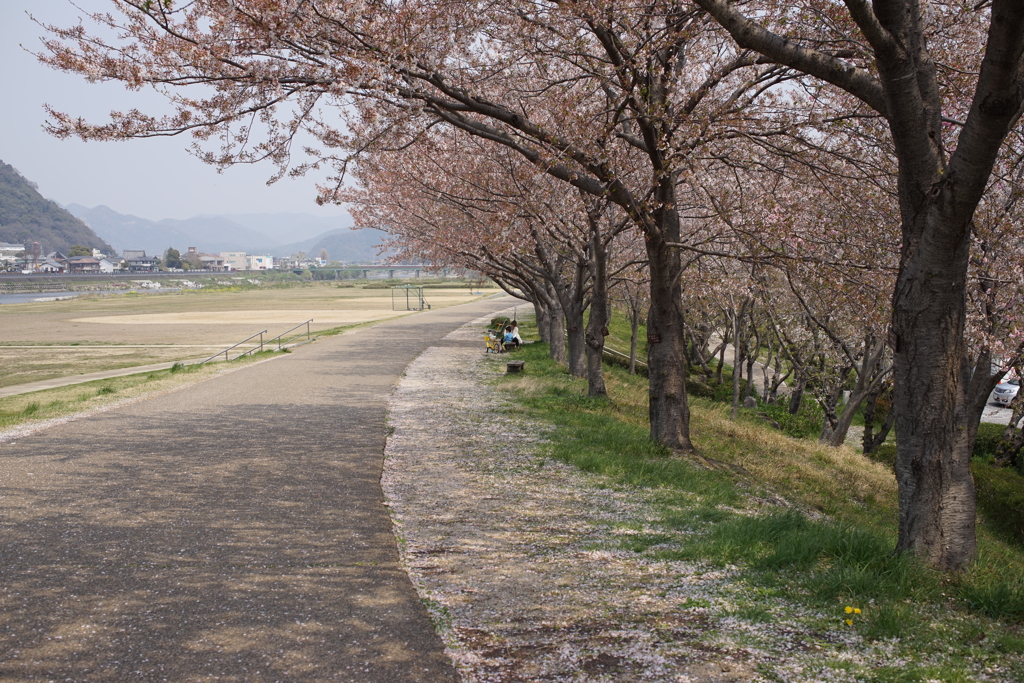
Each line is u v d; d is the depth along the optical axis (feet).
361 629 16.29
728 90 46.39
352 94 29.73
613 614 17.72
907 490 22.17
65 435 40.96
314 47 30.35
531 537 24.62
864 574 19.53
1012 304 39.88
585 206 50.90
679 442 42.86
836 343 64.23
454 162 59.82
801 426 87.71
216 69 29.81
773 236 35.01
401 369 81.00
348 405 54.65
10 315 241.96
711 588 19.67
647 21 31.83
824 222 38.60
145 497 27.73
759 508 31.32
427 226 84.23
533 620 17.29
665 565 21.75
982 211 39.09
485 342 114.21
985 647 15.80
